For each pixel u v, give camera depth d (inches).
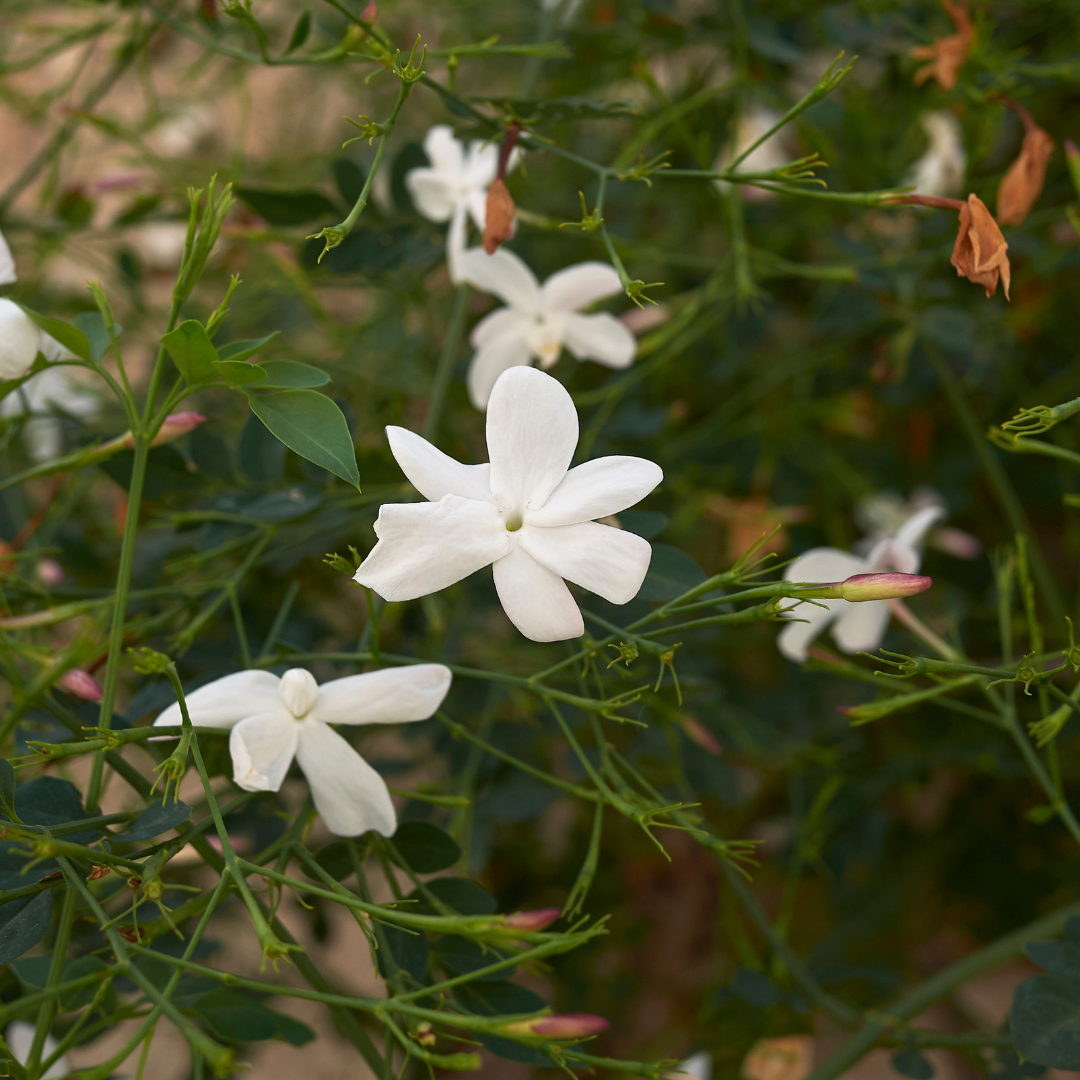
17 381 14.9
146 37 19.6
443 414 18.4
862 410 23.5
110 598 16.1
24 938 14.3
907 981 25.0
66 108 19.6
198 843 14.9
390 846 15.5
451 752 18.1
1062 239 21.6
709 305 21.5
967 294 20.8
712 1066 18.7
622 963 26.2
